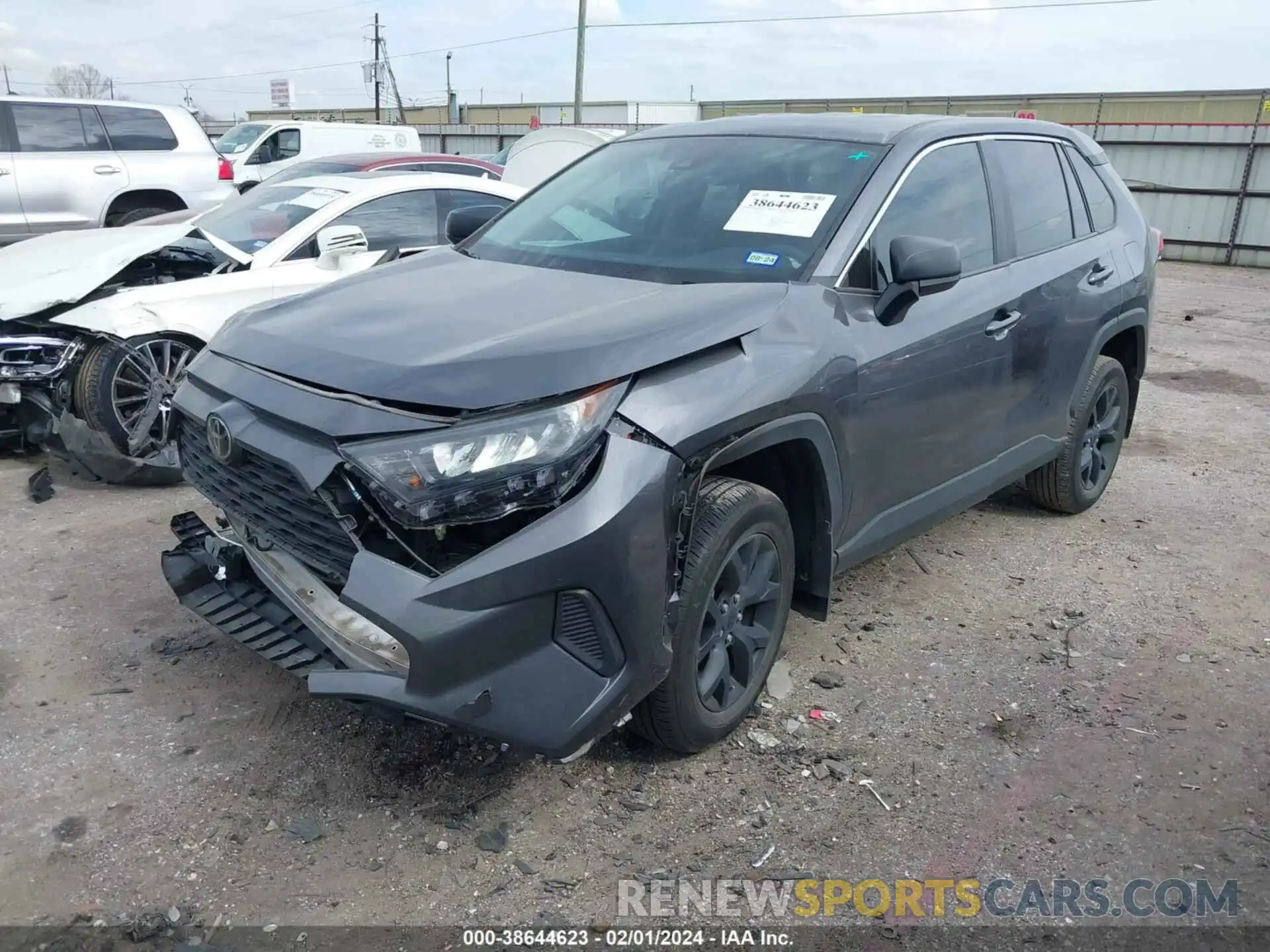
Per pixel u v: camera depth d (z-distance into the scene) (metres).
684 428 2.61
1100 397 5.02
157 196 11.57
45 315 5.27
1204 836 2.81
